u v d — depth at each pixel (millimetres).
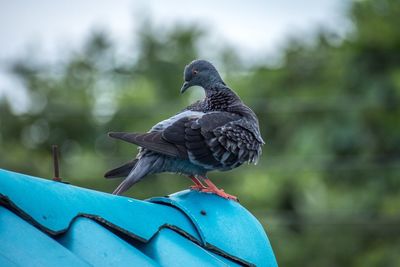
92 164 16781
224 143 6773
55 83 18703
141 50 18781
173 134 6641
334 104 16797
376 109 16766
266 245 5840
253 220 5973
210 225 5605
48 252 4355
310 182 16656
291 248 15945
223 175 16156
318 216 16328
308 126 16781
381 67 17281
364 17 17797
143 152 6699
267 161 16641
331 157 16578
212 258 5227
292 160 16594
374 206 16375
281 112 16984
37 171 16969
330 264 16047
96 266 4555
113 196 5188
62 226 4629
